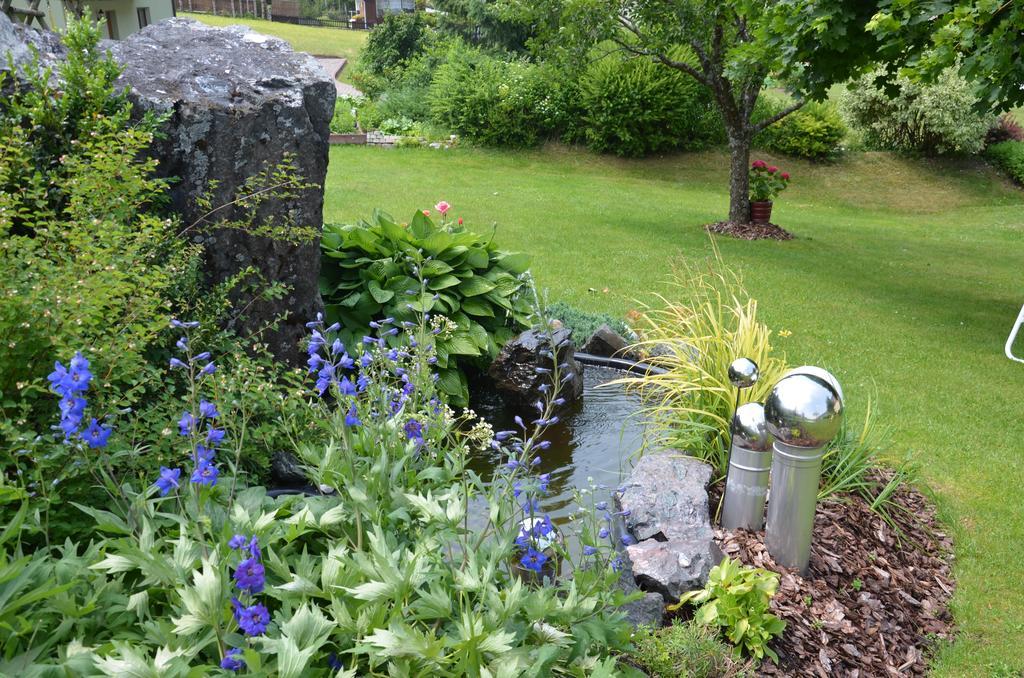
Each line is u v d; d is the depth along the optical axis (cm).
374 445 303
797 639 311
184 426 250
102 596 229
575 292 835
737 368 359
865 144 2108
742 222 1304
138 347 304
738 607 300
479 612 229
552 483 442
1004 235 1490
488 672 207
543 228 1188
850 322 809
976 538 412
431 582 239
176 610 219
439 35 2578
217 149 431
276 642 196
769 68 942
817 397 318
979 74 708
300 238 457
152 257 376
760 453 355
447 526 264
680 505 359
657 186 1803
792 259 1098
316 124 467
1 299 275
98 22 413
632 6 1245
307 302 478
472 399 559
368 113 2117
